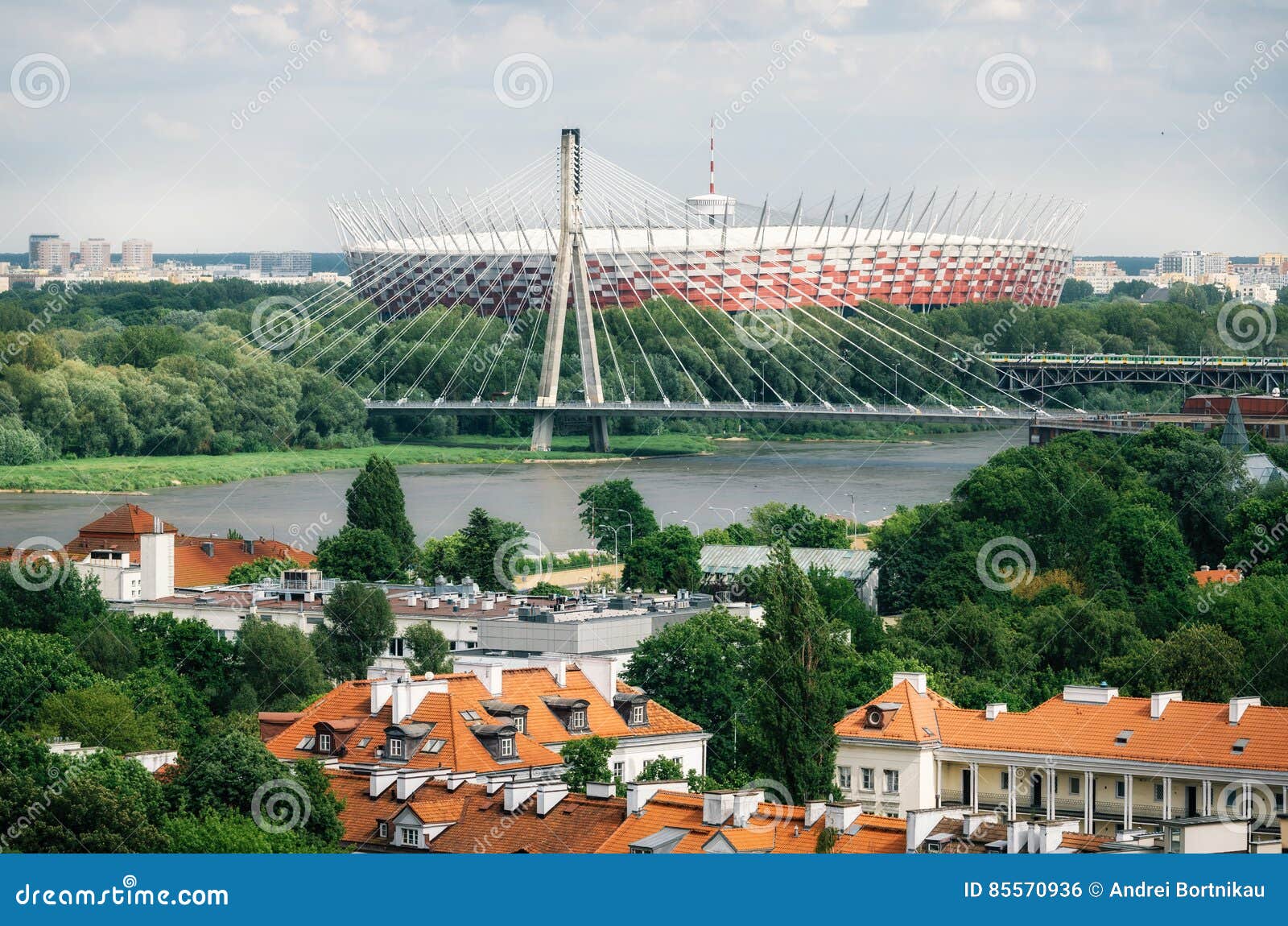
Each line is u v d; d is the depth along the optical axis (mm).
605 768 162625
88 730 195875
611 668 185875
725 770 186875
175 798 155750
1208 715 178875
